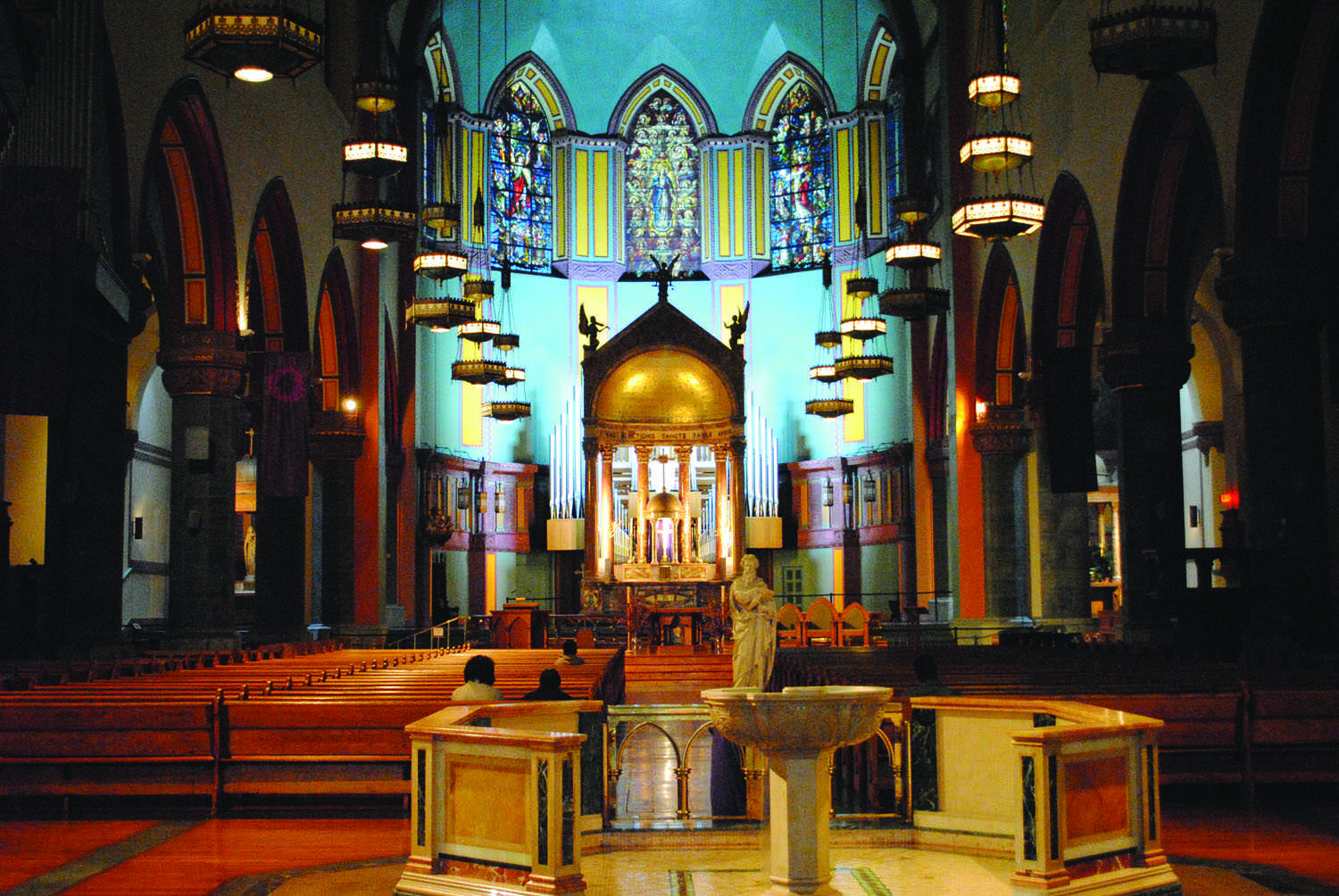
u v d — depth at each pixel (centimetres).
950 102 3103
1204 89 1822
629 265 4338
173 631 2072
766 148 4312
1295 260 1689
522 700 1016
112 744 1091
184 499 2095
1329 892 805
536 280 4212
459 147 3962
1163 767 1144
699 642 3294
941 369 3559
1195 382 3319
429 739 750
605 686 1530
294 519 2592
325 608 3016
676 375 3969
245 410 2605
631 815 1079
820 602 2942
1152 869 762
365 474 3078
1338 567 2005
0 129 1551
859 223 3831
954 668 1472
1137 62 1595
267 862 904
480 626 3806
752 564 1077
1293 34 1630
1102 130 2244
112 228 1672
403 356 3509
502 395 4128
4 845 966
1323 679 1268
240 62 1664
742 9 4144
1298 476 1692
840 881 836
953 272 3073
